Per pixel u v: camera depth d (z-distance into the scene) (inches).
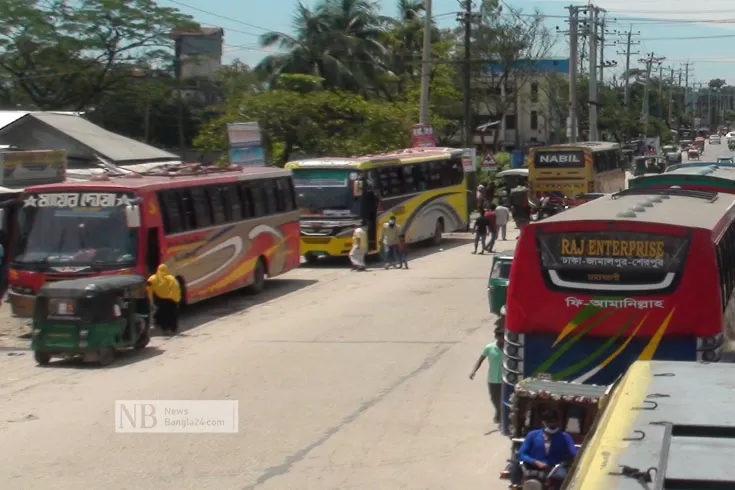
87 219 758.5
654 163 2691.9
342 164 1216.8
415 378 598.5
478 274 1115.3
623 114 3868.1
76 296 641.6
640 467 150.6
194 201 854.5
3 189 962.7
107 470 416.2
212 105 2413.9
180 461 430.0
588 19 2377.0
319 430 482.3
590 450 164.7
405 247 1248.8
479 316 823.7
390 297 952.3
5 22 2096.5
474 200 1914.4
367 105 1934.1
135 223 738.2
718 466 148.7
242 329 792.3
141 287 695.7
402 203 1326.3
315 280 1108.5
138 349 703.1
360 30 2317.9
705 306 414.0
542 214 1600.6
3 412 522.6
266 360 657.0
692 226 417.1
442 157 1494.8
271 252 1015.0
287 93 1892.2
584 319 427.2
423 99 1630.2
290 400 543.8
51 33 2114.9
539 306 433.1
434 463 427.8
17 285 755.4
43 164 1076.5
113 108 2274.9
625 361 424.2
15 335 783.1
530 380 405.4
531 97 3516.2
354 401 541.3
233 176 938.1
